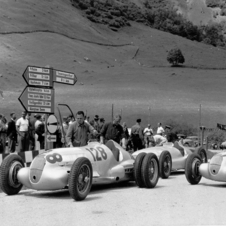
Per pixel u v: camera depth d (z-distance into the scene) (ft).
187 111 346.95
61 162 37.65
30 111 48.80
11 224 27.78
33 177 37.50
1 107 346.74
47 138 50.75
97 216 29.86
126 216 29.86
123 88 473.26
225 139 162.91
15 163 39.60
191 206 33.47
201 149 61.82
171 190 42.11
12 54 618.03
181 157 58.44
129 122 310.86
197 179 46.65
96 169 40.27
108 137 52.75
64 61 643.45
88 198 37.29
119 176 42.91
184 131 218.18
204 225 27.17
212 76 641.81
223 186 45.21
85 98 408.05
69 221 28.40
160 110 349.41
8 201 36.19
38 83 49.37
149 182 42.91
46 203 35.04
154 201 35.73
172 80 581.53
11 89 463.83
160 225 27.17
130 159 45.98
